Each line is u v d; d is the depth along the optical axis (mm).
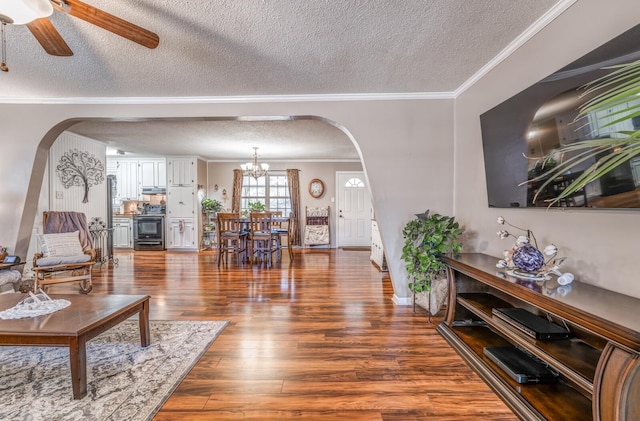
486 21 1984
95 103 3355
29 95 3232
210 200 7684
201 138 5336
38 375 1940
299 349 2320
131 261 5879
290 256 6094
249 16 1905
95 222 5207
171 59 2469
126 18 1909
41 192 4238
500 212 2498
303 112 3338
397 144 3332
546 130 1837
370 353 2266
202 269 5148
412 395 1776
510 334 1814
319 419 1576
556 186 1753
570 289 1561
